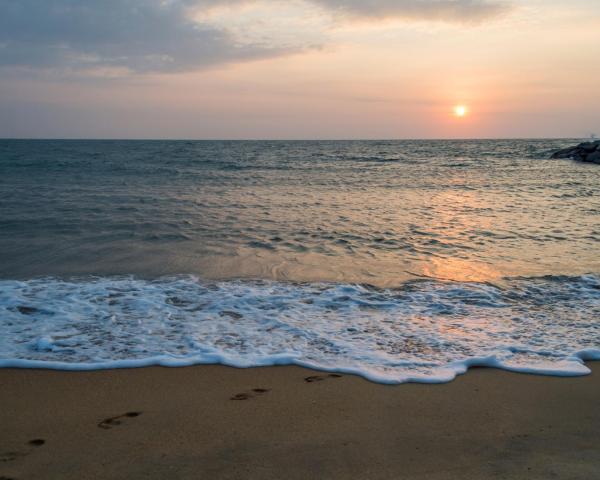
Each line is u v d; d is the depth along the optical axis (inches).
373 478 118.5
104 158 1574.8
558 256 354.3
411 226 463.2
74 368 179.3
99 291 269.0
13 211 521.7
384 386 168.4
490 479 118.3
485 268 323.9
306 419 146.5
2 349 194.5
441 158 1841.8
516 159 1750.7
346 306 251.0
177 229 442.0
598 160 1487.5
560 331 219.5
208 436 136.6
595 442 135.8
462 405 156.3
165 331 216.1
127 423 143.6
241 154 2000.5
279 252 364.2
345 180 952.9
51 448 130.3
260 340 207.5
